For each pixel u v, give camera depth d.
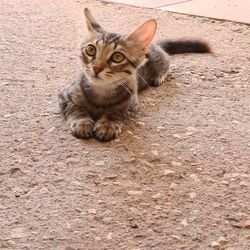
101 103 0.63
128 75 0.62
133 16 1.08
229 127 0.66
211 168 0.57
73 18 1.04
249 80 0.81
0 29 0.94
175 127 0.65
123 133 0.62
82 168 0.55
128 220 0.48
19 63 0.80
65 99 0.65
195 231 0.47
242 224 0.48
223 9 1.16
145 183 0.53
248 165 0.58
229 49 0.93
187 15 1.12
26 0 1.13
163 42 0.87
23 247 0.43
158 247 0.45
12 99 0.68
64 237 0.45
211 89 0.77
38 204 0.49
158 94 0.74
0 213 0.47
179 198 0.51
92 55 0.60
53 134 0.61
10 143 0.59
